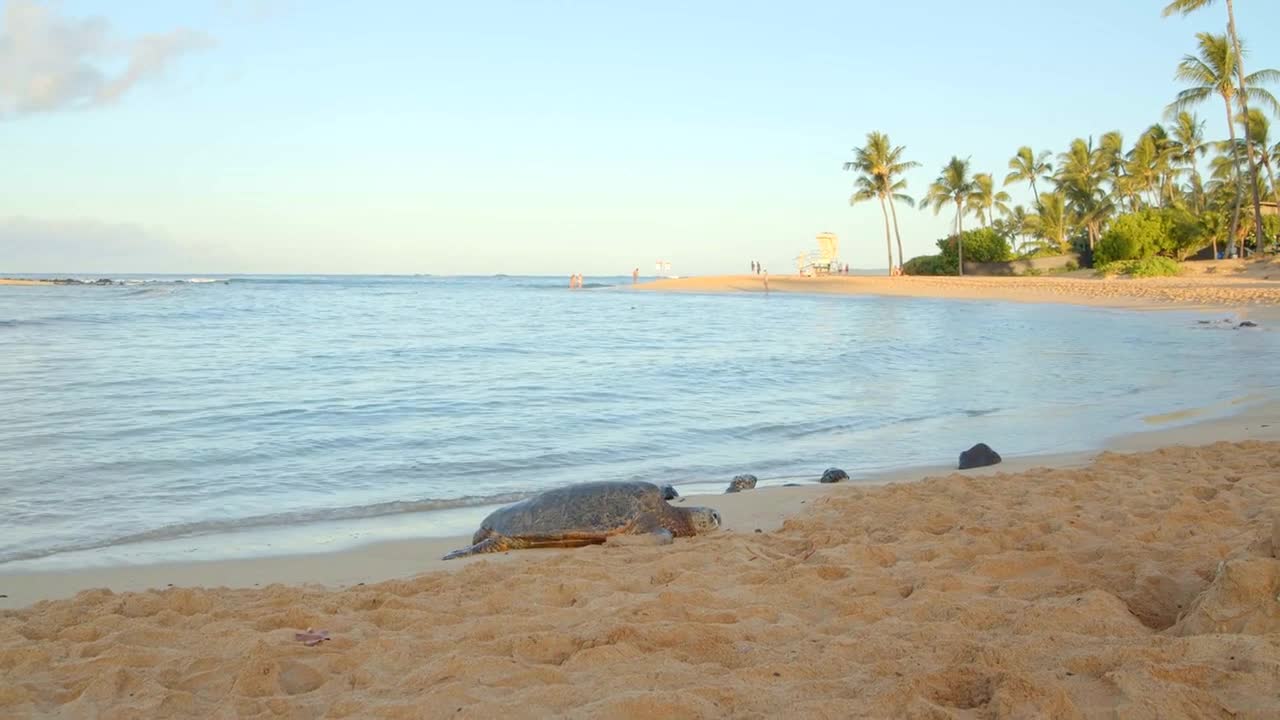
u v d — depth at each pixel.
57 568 6.91
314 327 33.81
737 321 37.78
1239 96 46.09
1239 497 6.74
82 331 30.58
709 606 4.90
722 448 11.82
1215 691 3.08
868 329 31.80
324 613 5.22
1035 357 21.48
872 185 72.31
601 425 13.34
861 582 5.18
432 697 3.67
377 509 8.83
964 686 3.42
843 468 10.47
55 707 3.94
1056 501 7.16
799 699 3.48
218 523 8.26
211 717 3.67
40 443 11.56
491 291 85.00
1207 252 60.22
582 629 4.54
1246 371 17.36
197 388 16.62
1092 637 3.82
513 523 7.28
